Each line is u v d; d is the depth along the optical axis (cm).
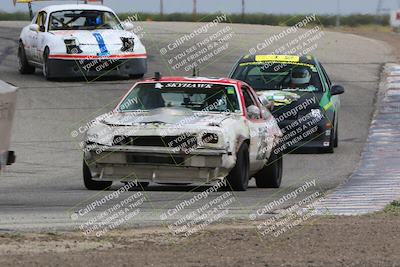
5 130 2586
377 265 2072
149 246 2261
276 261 2089
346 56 9212
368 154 4872
